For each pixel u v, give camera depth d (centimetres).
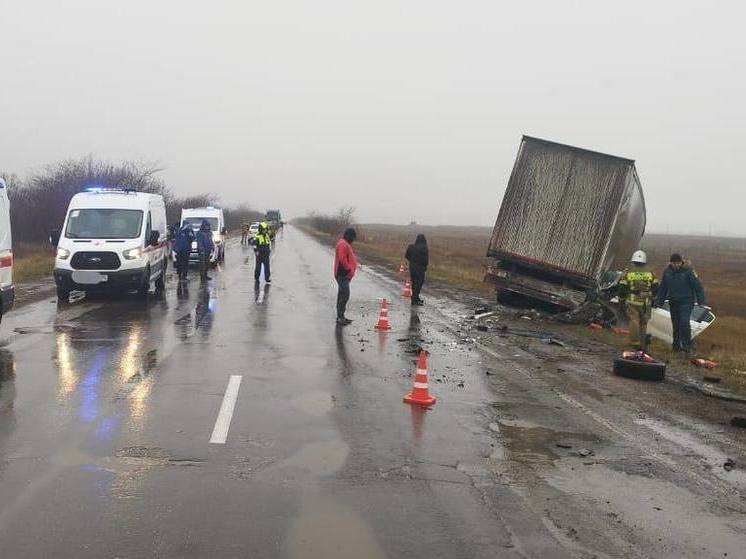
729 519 470
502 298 1795
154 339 1096
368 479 512
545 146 1597
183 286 2000
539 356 1100
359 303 1711
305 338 1148
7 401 699
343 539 409
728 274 4622
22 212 3553
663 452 620
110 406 688
